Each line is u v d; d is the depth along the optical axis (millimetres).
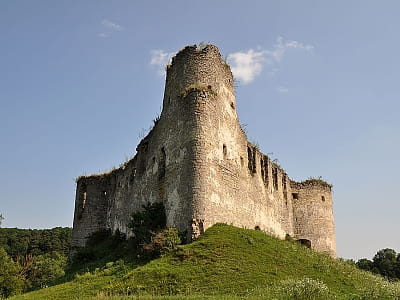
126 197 40969
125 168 43344
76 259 39562
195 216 28062
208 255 25234
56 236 103562
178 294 21062
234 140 34938
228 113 35094
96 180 49094
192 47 34906
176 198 29641
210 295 20422
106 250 39094
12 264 52125
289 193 48125
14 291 48312
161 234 27484
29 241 97750
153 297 19516
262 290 20734
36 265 67688
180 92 33375
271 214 40625
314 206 49594
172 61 36250
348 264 34625
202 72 34094
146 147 38188
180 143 31016
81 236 47219
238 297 19141
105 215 47219
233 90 37406
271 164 44062
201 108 31375
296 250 30109
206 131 30906
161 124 34844
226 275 23203
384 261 59781
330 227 49938
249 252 26438
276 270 24516
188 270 23797
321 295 20031
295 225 47625
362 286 24438
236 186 33344
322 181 51531
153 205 31438
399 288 22781
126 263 28000
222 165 31953
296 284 20406
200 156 29797
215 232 28078
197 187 28812
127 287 22797
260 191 38625
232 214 31734
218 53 36281
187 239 27609
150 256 26781
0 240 93562
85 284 25594
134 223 31438
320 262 28641
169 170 31359
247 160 36969
